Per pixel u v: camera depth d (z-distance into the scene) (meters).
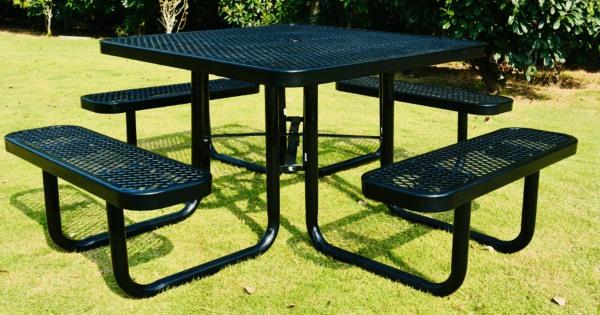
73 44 12.36
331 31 3.50
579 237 2.85
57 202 2.56
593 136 4.91
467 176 2.01
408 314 2.14
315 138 2.57
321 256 2.64
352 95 7.18
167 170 2.12
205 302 2.23
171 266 2.53
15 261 2.55
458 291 2.31
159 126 5.33
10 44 11.96
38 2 13.34
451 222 3.09
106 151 2.40
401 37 3.11
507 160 2.23
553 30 5.79
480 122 5.55
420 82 7.67
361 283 2.39
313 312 2.16
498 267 2.53
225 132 5.16
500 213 3.19
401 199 1.85
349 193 3.55
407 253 2.68
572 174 3.88
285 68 1.89
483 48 2.76
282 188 3.65
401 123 5.53
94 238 2.74
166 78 8.12
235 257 2.55
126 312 2.15
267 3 9.98
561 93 6.92
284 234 2.89
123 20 13.95
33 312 2.14
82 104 3.43
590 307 2.19
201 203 3.35
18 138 2.62
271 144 2.59
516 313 2.15
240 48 2.56
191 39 2.97
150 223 2.93
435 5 6.12
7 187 3.56
